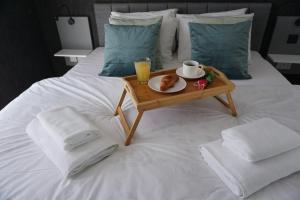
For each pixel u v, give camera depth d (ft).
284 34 7.69
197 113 4.69
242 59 5.96
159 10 7.70
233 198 2.93
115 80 6.03
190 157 3.58
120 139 4.06
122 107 4.88
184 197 2.95
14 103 5.09
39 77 9.25
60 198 2.98
